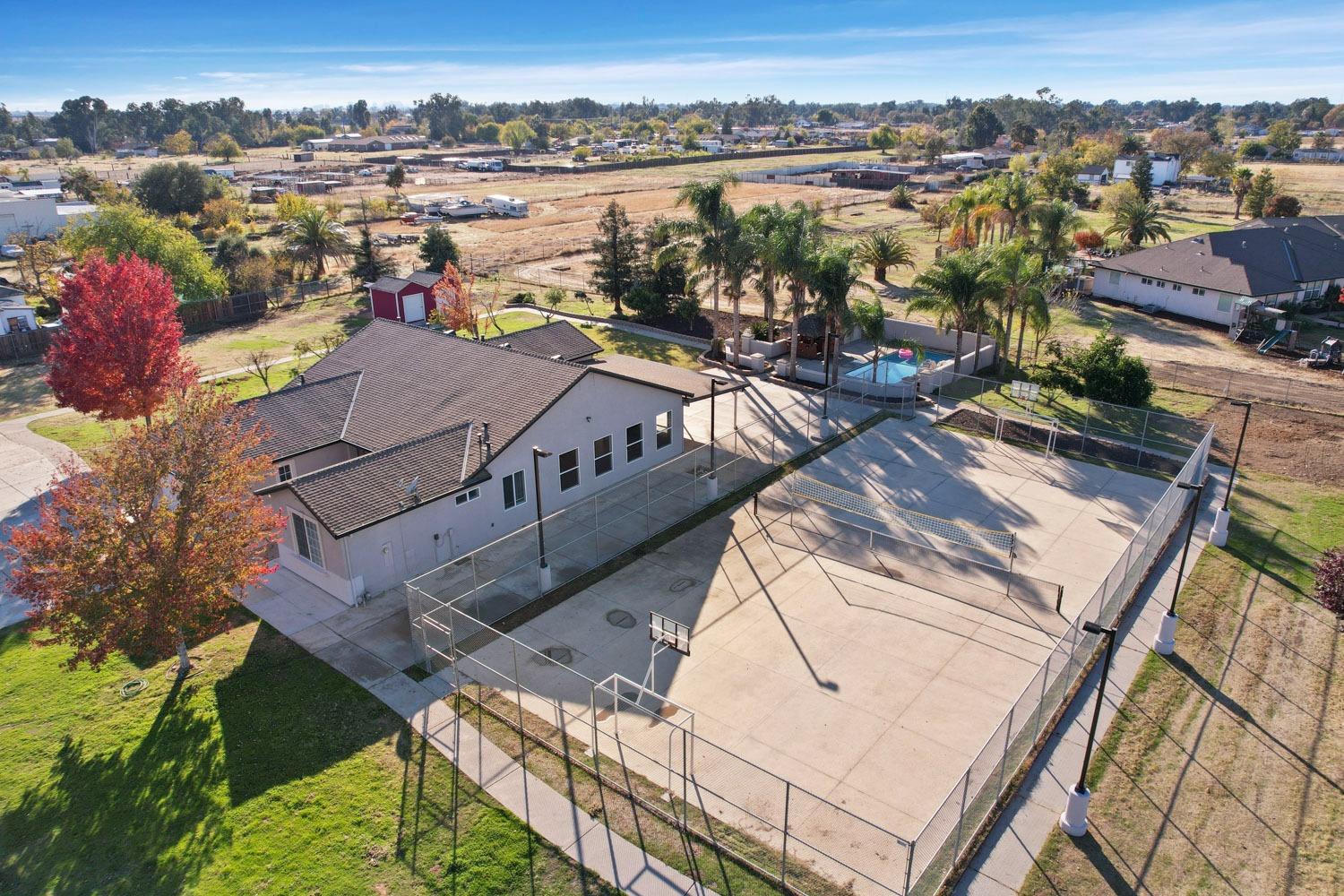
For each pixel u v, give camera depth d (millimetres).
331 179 156250
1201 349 45281
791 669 19188
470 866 14086
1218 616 21016
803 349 44844
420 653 20094
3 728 17688
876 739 16828
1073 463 30688
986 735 16906
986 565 23641
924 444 32969
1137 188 96812
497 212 110750
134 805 15523
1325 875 13594
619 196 126312
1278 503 27109
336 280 67125
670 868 13984
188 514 18109
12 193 96250
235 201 103562
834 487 27516
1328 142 175375
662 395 31078
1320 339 46719
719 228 42469
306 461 27516
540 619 21562
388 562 23047
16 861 14273
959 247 62844
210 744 17125
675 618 21438
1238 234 56344
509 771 16312
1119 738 16859
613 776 16094
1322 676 18656
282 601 22719
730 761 16344
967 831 14336
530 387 27328
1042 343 45938
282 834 14789
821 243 38531
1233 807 15047
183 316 54094
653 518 27062
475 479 24391
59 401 30031
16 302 49812
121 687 19000
